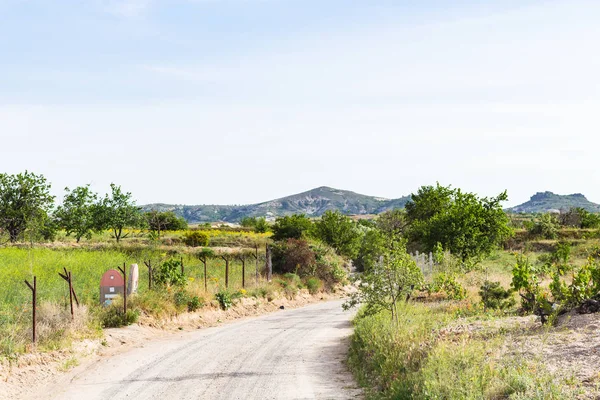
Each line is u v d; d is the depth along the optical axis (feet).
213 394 35.86
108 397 35.17
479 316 50.57
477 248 134.72
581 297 45.62
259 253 139.03
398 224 205.46
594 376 25.49
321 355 51.24
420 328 42.39
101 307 64.34
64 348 47.16
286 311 95.20
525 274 52.31
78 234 180.45
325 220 181.16
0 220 155.33
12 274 80.43
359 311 73.72
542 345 31.42
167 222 271.49
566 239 199.72
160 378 40.78
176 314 72.59
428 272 97.50
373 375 38.88
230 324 76.33
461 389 25.34
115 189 186.70
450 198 199.52
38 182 163.22
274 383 39.04
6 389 36.35
